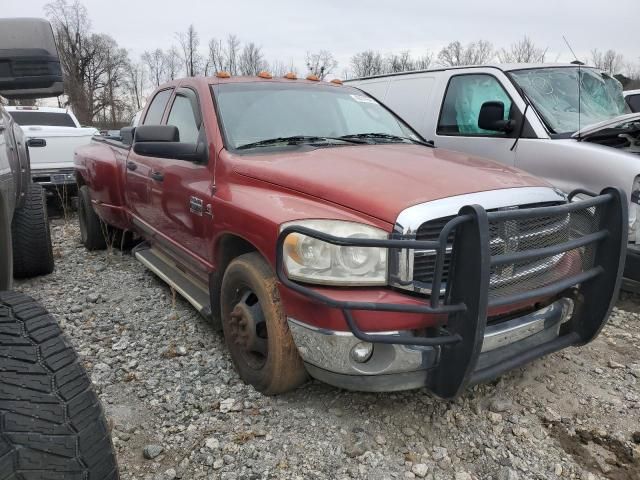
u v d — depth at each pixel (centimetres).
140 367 353
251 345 310
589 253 296
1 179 246
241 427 289
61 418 172
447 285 246
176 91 452
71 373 186
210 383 331
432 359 259
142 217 500
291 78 454
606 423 298
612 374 348
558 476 259
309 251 260
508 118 531
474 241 232
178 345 382
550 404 315
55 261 608
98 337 400
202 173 367
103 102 4266
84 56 4388
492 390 326
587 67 588
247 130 377
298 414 298
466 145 569
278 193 304
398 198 263
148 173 455
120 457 270
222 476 255
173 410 306
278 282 280
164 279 443
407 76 668
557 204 295
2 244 258
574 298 308
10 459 158
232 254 346
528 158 503
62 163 903
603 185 443
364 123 434
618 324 424
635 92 797
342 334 257
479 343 239
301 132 393
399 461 266
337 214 269
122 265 584
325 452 270
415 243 235
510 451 275
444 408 307
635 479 256
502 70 555
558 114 522
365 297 252
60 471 163
